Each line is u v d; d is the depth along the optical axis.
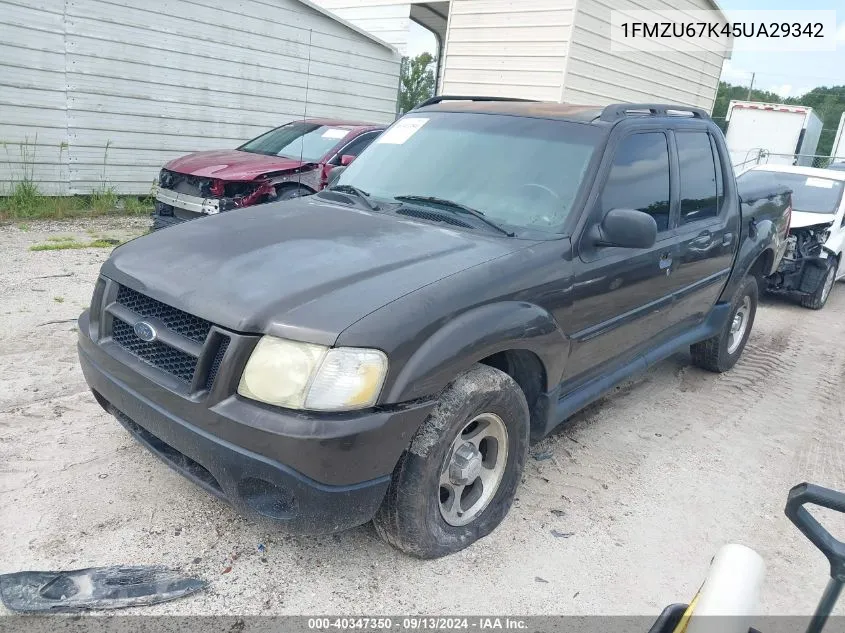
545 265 3.21
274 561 2.90
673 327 4.67
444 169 3.89
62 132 9.98
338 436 2.42
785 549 3.39
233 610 2.61
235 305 2.59
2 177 9.54
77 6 9.70
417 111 4.53
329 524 2.55
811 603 3.01
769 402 5.40
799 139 19.78
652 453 4.29
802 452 4.52
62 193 10.20
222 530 3.05
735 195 5.14
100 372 3.00
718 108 45.84
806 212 8.97
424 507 2.78
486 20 11.84
